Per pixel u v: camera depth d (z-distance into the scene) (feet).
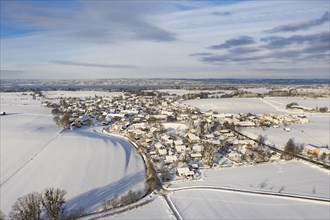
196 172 350.02
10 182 306.76
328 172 351.46
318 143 482.69
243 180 323.98
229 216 244.42
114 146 435.94
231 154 410.31
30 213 233.14
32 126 556.51
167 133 550.36
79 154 384.47
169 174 339.98
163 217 241.55
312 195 287.48
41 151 398.42
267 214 249.14
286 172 351.67
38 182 306.96
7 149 401.08
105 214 247.70
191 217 242.37
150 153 417.69
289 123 652.89
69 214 248.93
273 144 476.54
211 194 287.48
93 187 302.66
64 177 317.83
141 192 294.66
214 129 584.40
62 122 602.03
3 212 250.37
